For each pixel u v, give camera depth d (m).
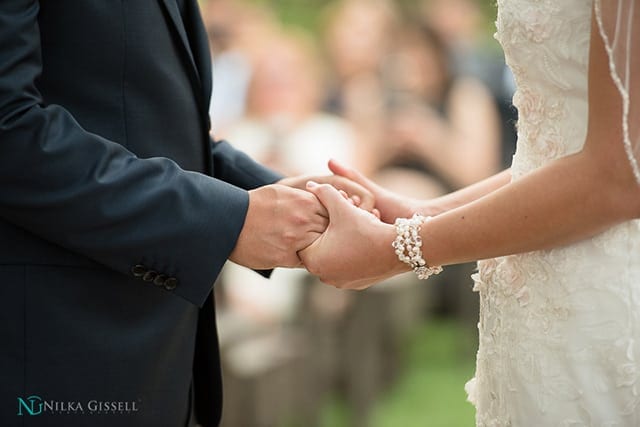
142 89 3.09
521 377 3.07
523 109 3.06
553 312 2.99
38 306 3.03
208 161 3.36
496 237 2.96
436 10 9.38
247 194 3.17
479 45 9.85
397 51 9.16
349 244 3.16
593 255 2.92
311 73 9.25
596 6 2.71
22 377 3.03
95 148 2.96
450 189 9.02
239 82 9.04
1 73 2.86
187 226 3.02
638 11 2.68
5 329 3.02
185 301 3.23
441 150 8.98
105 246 2.99
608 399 2.93
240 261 3.17
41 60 3.00
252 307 6.95
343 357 7.63
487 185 3.66
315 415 7.12
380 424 7.97
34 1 2.92
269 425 6.23
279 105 8.29
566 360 2.96
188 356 3.31
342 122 8.62
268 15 11.56
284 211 3.18
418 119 8.98
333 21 11.06
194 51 3.31
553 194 2.86
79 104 3.05
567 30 2.89
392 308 7.96
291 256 3.24
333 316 7.45
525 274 3.05
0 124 2.88
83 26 3.01
